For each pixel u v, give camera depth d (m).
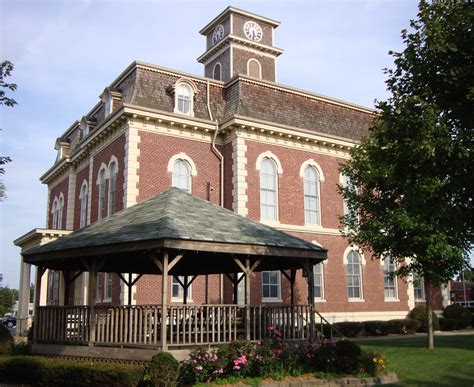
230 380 12.59
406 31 11.30
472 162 9.78
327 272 28.62
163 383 11.80
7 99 14.20
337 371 14.10
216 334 16.09
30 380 13.48
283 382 12.73
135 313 13.78
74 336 15.55
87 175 31.17
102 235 14.82
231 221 15.90
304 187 28.64
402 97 10.99
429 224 17.84
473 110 10.32
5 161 14.68
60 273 28.39
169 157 25.38
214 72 37.34
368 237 19.75
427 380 13.68
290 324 16.23
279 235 16.14
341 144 30.00
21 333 30.44
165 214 14.60
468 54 10.59
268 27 37.97
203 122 26.16
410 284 32.47
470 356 17.66
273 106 28.62
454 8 10.74
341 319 28.66
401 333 29.55
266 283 26.20
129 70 27.00
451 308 33.81
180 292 24.28
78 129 35.31
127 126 24.67
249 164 26.48
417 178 11.04
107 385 11.92
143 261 18.36
